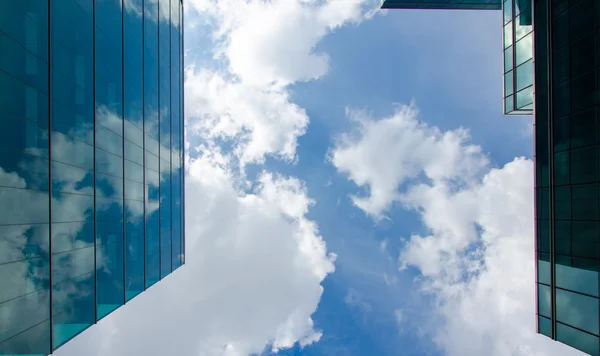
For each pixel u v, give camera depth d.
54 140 15.21
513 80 24.56
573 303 17.19
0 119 12.09
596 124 15.99
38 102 14.18
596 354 15.82
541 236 19.78
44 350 14.21
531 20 22.33
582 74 16.92
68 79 16.33
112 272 20.22
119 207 21.27
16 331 12.64
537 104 20.44
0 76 12.13
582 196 16.77
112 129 20.55
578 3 17.20
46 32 14.78
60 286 15.41
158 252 27.69
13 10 12.85
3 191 12.18
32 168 13.73
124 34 22.33
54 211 15.10
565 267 17.78
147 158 25.81
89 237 17.88
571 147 17.58
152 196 26.67
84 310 17.28
